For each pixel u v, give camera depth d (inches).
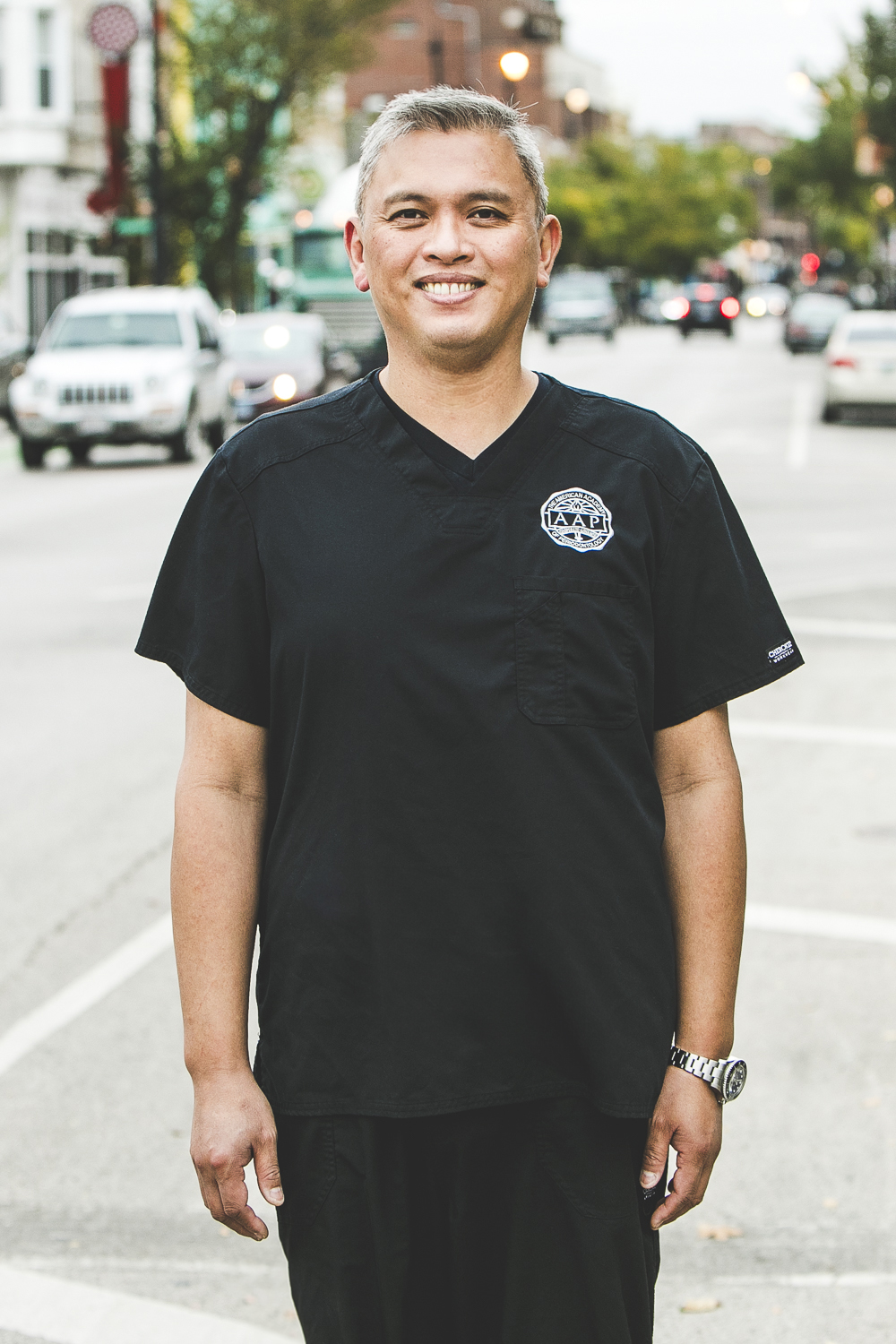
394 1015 96.3
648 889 98.3
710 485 101.6
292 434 100.3
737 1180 180.7
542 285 107.0
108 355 979.9
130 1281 161.3
